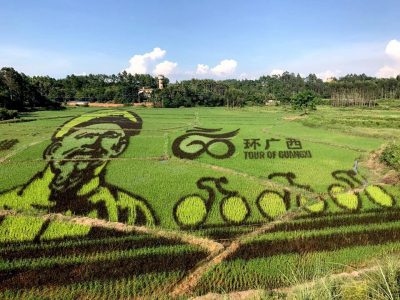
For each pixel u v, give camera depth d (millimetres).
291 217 30875
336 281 11211
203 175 39312
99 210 31391
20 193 34094
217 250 25656
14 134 55562
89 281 22078
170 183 37031
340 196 34344
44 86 136625
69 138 51781
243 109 126062
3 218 29578
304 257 24594
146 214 30844
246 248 25828
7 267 23281
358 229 28406
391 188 36000
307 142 55125
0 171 39312
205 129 63688
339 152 49562
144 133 58062
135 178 38125
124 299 20750
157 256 24875
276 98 173000
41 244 26125
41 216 30188
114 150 47344
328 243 26359
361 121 77188
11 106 95562
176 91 135125
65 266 23500
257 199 33844
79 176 38031
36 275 22547
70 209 31484
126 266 23609
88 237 27203
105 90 139250
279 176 39562
